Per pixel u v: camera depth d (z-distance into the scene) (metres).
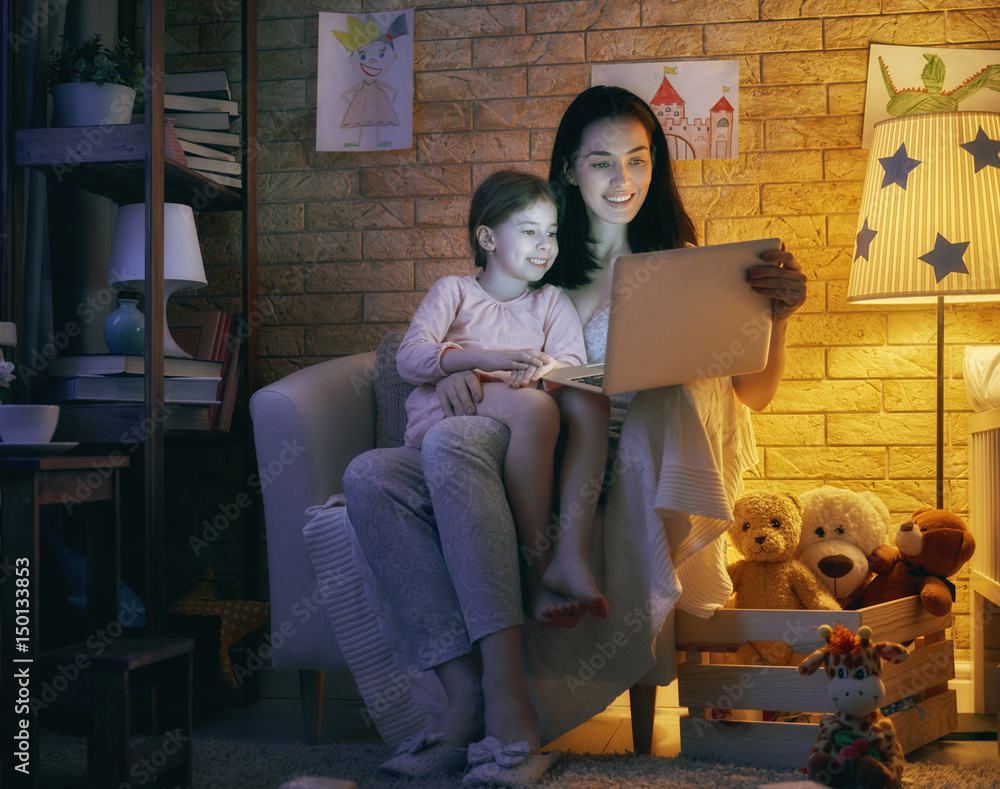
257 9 2.39
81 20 2.11
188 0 2.42
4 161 1.72
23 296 1.77
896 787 1.32
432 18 2.33
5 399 1.71
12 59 1.74
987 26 2.14
